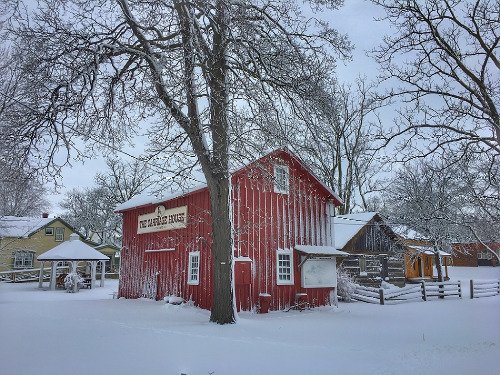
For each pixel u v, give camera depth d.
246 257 18.27
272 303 18.77
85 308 18.53
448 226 28.78
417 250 32.81
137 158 14.07
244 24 13.00
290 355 9.45
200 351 9.66
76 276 32.38
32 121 12.49
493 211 19.12
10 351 9.59
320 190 21.59
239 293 17.86
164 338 11.17
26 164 12.78
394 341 11.71
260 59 13.69
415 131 14.80
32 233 45.31
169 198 20.83
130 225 25.66
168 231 21.77
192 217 19.77
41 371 7.84
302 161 18.03
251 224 18.70
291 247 19.91
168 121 14.61
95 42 12.77
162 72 13.08
